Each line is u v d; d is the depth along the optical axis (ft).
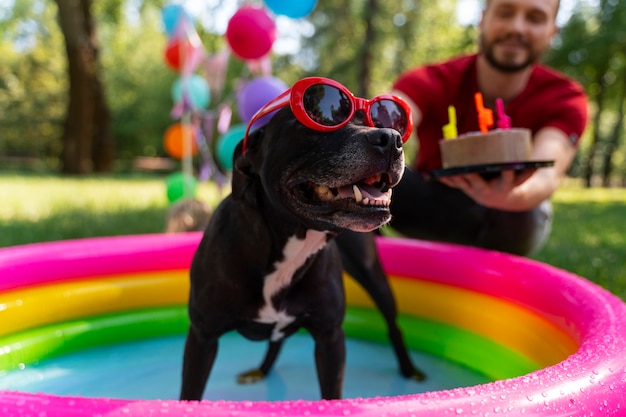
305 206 4.94
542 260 13.80
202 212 14.34
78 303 9.00
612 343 5.22
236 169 5.49
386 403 3.89
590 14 49.39
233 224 5.66
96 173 53.21
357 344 9.56
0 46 81.25
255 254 5.56
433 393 4.12
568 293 7.21
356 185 4.84
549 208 10.94
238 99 17.71
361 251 7.67
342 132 4.78
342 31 54.70
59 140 82.17
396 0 52.54
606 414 4.27
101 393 7.57
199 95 20.51
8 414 3.70
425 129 10.66
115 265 9.52
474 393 4.10
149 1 50.39
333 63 56.65
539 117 9.93
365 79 51.55
